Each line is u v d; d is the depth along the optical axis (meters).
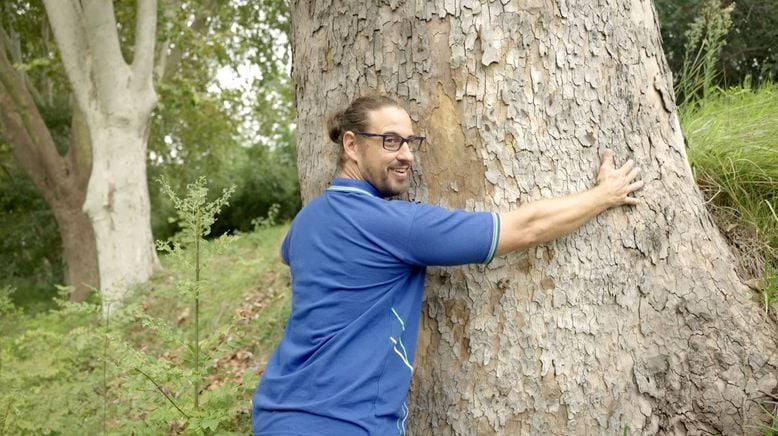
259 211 19.44
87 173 12.98
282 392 2.10
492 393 2.45
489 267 2.47
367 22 2.56
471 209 2.47
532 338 2.44
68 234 13.12
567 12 2.50
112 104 10.77
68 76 10.91
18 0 14.68
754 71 6.69
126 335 7.78
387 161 2.21
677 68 6.80
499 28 2.44
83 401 4.43
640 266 2.56
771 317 2.74
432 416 2.53
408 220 2.09
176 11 12.59
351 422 2.01
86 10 10.36
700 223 2.76
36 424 3.87
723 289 2.69
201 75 15.68
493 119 2.45
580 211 2.34
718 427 2.47
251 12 14.29
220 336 3.44
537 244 2.28
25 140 13.00
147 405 3.37
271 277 7.64
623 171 2.53
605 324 2.49
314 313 2.15
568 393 2.43
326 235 2.18
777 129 3.79
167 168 17.42
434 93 2.49
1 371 4.33
